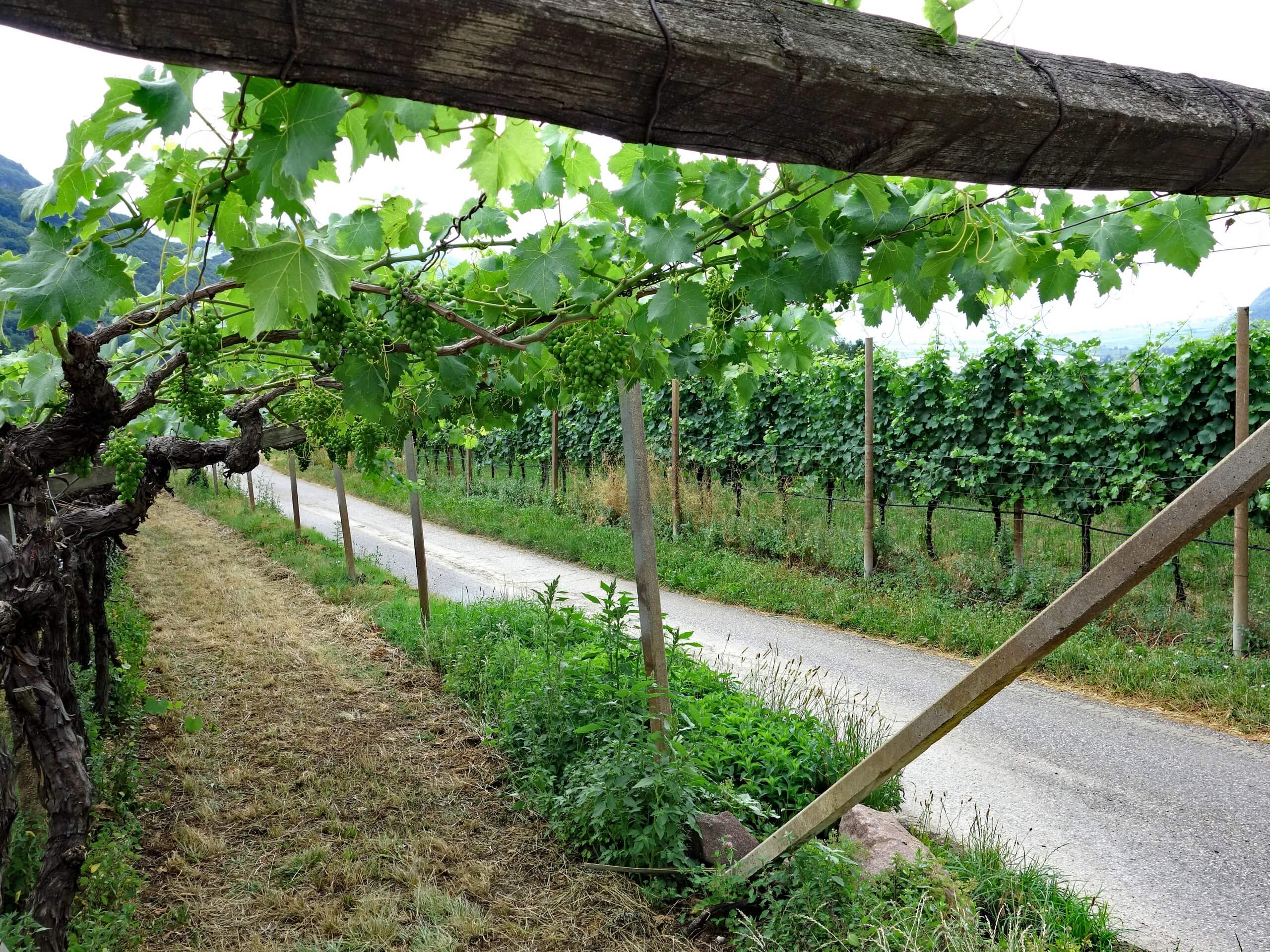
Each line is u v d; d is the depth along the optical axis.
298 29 0.80
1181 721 6.37
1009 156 1.18
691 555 11.98
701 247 2.76
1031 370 9.22
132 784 5.23
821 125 1.06
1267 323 7.71
